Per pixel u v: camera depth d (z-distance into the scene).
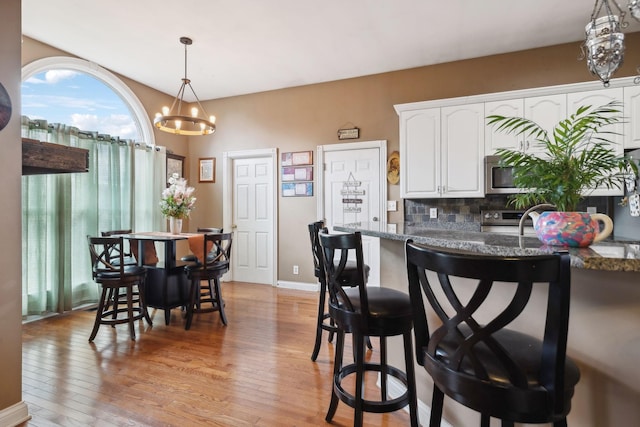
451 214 3.91
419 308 1.07
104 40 3.44
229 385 2.13
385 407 1.46
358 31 3.27
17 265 1.75
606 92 3.11
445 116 3.61
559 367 0.80
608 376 1.12
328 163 4.54
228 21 3.09
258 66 4.07
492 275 0.81
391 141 4.21
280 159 4.79
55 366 2.37
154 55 3.77
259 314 3.55
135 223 4.32
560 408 0.81
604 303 1.12
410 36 3.37
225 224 5.10
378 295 1.59
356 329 1.48
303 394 2.03
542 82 3.61
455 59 3.89
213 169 5.20
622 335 1.09
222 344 2.77
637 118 3.03
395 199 4.17
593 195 3.12
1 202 1.68
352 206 4.41
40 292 3.30
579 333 1.17
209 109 5.25
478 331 0.86
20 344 1.77
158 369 2.33
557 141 1.27
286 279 4.75
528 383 0.83
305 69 4.16
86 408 1.87
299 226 4.67
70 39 3.41
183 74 4.29
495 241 1.37
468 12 2.96
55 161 1.77
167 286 3.30
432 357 1.01
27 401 1.94
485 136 3.46
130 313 2.92
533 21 3.10
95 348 2.69
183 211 3.76
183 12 2.94
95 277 2.93
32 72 3.41
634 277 1.08
